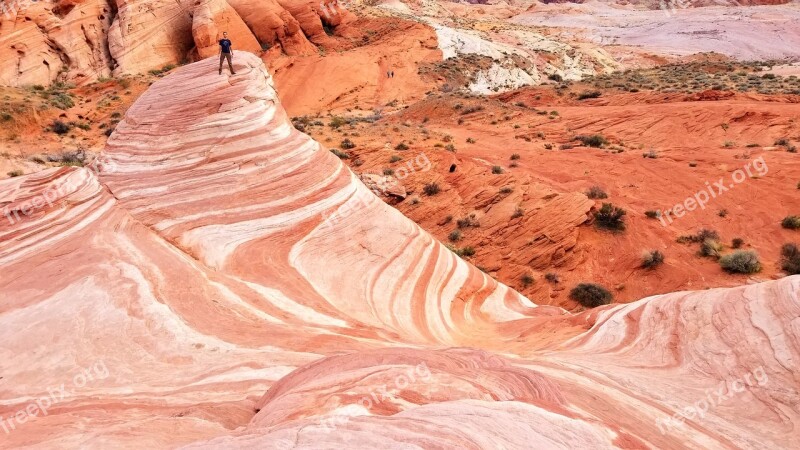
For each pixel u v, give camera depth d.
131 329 7.12
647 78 51.50
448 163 27.27
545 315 12.75
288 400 4.26
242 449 3.01
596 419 4.01
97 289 7.59
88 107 38.47
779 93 38.56
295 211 11.54
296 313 8.69
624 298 16.72
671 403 5.71
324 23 62.19
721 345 6.71
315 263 10.79
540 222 20.19
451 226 21.86
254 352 6.95
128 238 9.13
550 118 37.25
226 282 9.00
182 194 10.88
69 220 8.85
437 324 10.80
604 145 31.02
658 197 22.56
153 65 47.25
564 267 18.34
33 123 33.34
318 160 12.88
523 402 3.83
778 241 18.50
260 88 12.83
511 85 58.44
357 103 49.56
